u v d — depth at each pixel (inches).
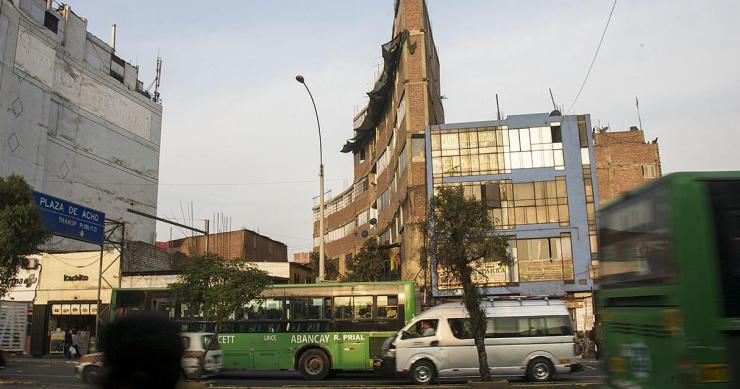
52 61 1844.2
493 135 1330.0
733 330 220.1
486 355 608.7
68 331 1280.8
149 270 1352.1
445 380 674.2
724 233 228.2
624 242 283.0
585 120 1322.6
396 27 1695.4
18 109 1681.8
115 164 2166.6
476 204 614.2
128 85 2304.4
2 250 644.1
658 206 245.4
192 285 666.8
